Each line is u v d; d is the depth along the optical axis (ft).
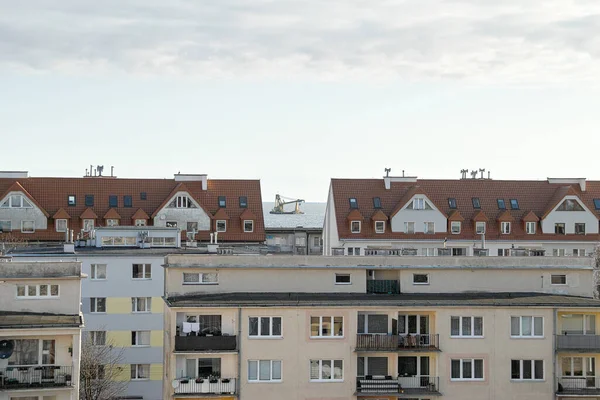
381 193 485.97
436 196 488.85
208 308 238.89
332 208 488.85
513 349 245.45
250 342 239.71
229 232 466.70
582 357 250.78
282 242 537.65
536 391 245.65
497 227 480.23
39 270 225.15
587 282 260.83
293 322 240.32
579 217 482.69
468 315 245.24
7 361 216.33
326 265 255.09
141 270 319.88
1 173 462.60
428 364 247.29
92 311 317.01
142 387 318.86
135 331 318.65
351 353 241.14
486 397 244.22
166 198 465.47
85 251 324.60
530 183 499.51
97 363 284.82
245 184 485.56
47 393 215.72
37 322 215.72
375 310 242.58
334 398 240.53
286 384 240.12
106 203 465.47
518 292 258.98
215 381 238.89
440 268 256.93
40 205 455.63
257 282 253.44
